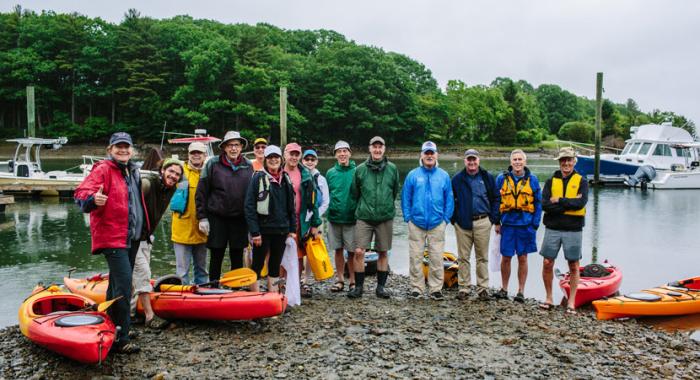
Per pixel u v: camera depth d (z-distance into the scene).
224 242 6.76
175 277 6.86
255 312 6.18
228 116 63.22
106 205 5.19
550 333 6.62
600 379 5.21
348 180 8.22
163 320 6.50
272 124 63.78
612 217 19.45
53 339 5.09
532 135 96.19
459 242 8.21
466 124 88.62
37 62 64.62
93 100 67.69
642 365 5.70
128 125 63.56
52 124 64.06
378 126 71.00
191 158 7.19
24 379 5.09
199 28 78.19
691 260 12.53
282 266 7.70
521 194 7.77
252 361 5.43
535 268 11.34
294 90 67.62
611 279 8.82
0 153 56.56
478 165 8.12
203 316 6.33
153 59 64.88
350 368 5.27
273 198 6.59
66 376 5.12
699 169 30.61
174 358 5.50
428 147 7.81
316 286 9.10
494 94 94.19
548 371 5.34
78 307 6.34
